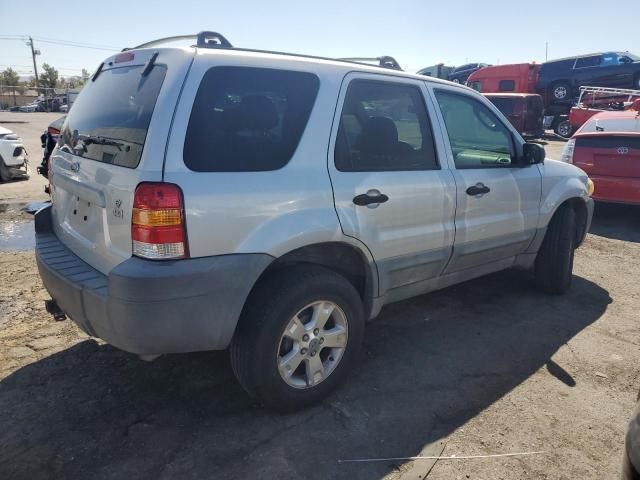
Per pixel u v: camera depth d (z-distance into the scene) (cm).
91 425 276
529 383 329
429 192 341
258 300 269
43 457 251
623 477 196
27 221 694
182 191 236
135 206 236
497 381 331
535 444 271
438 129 359
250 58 271
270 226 262
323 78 296
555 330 407
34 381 314
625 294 490
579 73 2112
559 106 2175
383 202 313
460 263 384
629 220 812
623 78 2047
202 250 243
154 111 245
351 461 255
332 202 288
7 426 273
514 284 509
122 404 294
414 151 345
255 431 275
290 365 281
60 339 366
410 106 346
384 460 256
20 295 440
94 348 354
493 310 445
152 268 234
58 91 5869
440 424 286
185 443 264
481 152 397
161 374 325
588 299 475
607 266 582
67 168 307
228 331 257
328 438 271
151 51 276
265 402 279
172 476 242
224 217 247
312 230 276
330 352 305
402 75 342
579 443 273
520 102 1686
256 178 260
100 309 246
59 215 329
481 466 254
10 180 997
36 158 1346
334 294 290
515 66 2247
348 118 306
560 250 463
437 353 366
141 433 270
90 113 304
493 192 392
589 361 359
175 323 240
